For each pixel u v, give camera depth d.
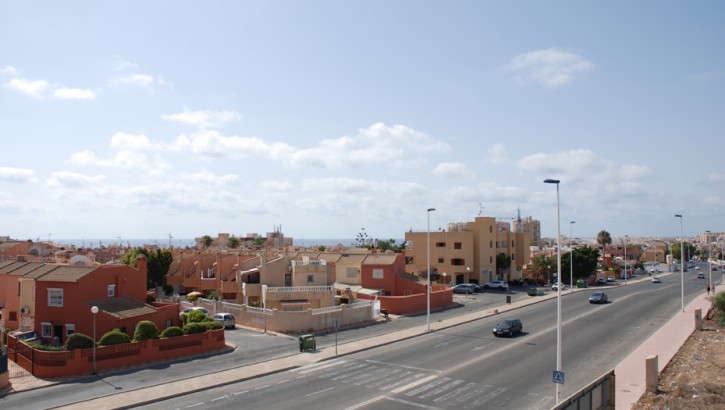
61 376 30.61
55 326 40.41
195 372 32.12
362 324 52.25
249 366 33.78
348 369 33.09
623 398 26.44
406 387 28.50
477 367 33.19
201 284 76.81
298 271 61.38
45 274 42.03
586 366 33.34
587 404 21.48
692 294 80.75
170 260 77.38
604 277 112.50
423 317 57.19
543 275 109.31
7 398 26.59
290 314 47.19
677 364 34.25
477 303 70.31
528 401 25.72
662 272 150.38
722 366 33.47
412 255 98.56
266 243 170.25
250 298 62.78
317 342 42.47
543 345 40.62
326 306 57.28
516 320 46.38
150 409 25.11
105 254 107.56
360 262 73.94
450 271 94.31
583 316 56.62
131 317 40.44
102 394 27.27
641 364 33.72
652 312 59.75
